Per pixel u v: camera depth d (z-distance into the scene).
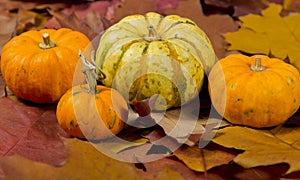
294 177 0.84
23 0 1.19
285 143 0.86
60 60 0.92
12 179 0.81
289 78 0.89
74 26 1.07
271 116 0.88
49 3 1.18
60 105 0.88
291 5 1.19
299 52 1.02
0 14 1.15
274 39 1.05
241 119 0.89
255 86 0.88
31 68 0.92
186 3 1.11
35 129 0.90
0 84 0.97
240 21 1.13
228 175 0.84
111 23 1.08
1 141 0.88
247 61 0.92
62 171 0.82
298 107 0.90
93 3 1.18
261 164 0.83
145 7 1.11
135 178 0.82
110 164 0.83
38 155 0.86
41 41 0.96
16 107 0.93
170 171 0.82
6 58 0.93
